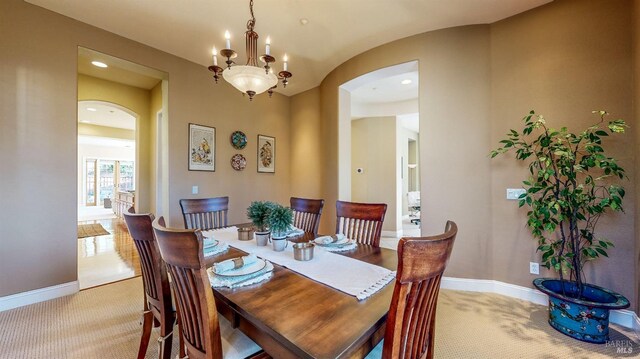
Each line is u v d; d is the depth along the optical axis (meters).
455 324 2.09
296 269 1.40
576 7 2.23
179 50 3.25
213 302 0.94
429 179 2.87
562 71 2.29
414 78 4.38
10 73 2.29
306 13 2.54
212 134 3.78
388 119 5.98
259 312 0.97
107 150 11.41
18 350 1.75
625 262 2.04
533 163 2.17
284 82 2.14
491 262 2.66
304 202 2.61
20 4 2.34
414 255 0.80
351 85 3.63
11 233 2.30
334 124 3.80
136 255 3.86
